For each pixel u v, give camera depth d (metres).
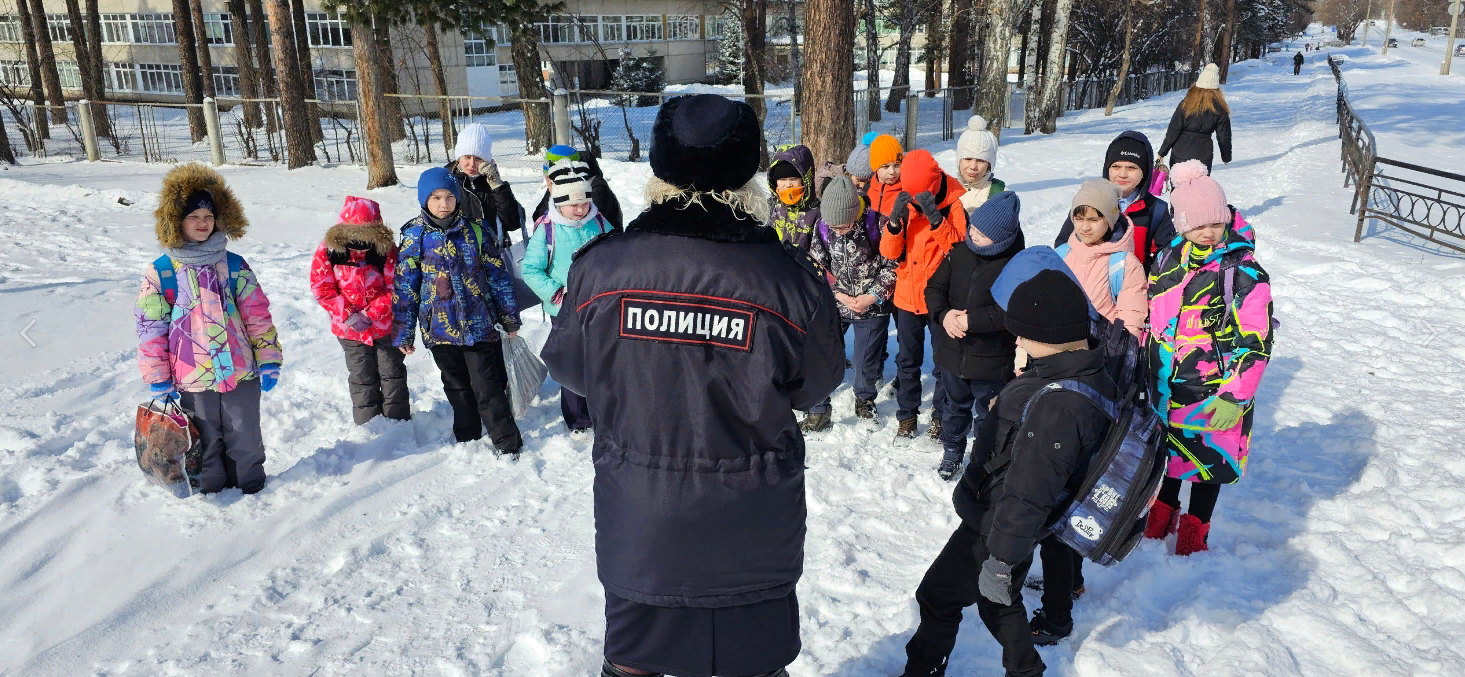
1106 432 2.43
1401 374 5.72
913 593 3.50
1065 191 12.83
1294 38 126.69
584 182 4.48
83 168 18.53
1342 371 5.85
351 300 4.88
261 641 3.26
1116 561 2.54
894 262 4.82
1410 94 33.88
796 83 19.27
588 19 39.19
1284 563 3.60
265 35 25.92
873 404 5.24
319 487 4.40
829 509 4.23
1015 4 22.08
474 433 4.98
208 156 21.70
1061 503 2.50
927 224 4.51
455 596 3.56
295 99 18.03
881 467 4.67
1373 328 6.66
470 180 5.38
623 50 36.34
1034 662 2.72
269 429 5.07
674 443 2.03
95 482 4.39
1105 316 3.74
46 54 28.56
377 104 14.78
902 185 4.50
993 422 2.60
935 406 4.98
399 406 5.16
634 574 2.09
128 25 37.66
